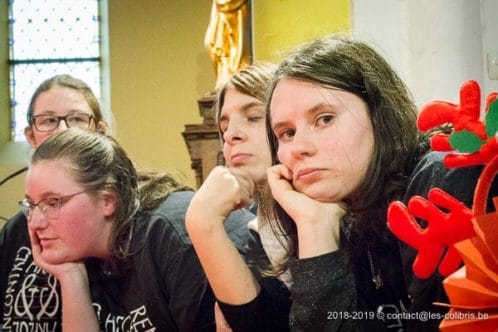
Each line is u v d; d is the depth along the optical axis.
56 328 1.33
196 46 4.46
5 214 4.47
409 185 0.86
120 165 1.25
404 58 2.55
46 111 1.73
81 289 1.22
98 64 4.82
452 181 0.81
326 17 2.90
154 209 1.24
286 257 1.01
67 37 4.88
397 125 0.89
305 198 0.91
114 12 4.53
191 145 3.34
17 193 4.50
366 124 0.88
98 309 1.24
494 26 2.33
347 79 0.88
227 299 0.98
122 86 4.45
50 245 1.22
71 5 4.90
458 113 0.73
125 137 4.39
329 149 0.88
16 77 4.88
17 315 1.34
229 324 0.98
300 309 0.87
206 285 1.13
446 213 0.79
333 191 0.89
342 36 0.95
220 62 3.47
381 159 0.88
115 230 1.21
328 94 0.88
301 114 0.89
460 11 2.36
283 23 3.11
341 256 0.89
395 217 0.76
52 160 1.21
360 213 0.90
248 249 1.10
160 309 1.17
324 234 0.90
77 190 1.20
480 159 0.73
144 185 1.29
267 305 0.99
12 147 4.72
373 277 0.92
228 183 1.01
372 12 2.61
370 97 0.88
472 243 0.72
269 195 1.03
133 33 4.50
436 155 0.85
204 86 4.42
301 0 2.99
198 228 0.98
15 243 1.41
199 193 1.01
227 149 1.20
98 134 1.28
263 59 3.17
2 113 4.82
